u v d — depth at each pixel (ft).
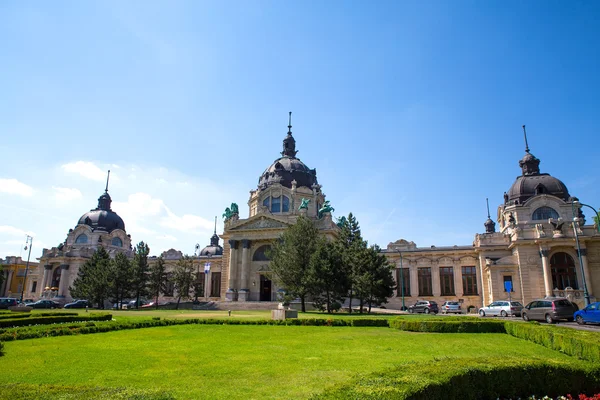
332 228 241.96
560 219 229.04
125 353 59.82
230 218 258.37
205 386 40.04
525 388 37.70
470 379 35.81
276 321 109.50
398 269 267.80
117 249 327.06
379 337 81.76
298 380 42.47
